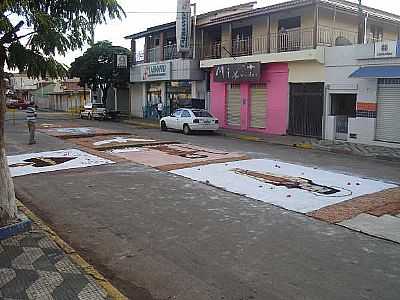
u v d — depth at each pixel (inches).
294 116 916.0
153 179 450.6
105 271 221.1
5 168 274.4
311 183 430.0
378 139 753.0
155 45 1428.4
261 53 1003.9
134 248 252.8
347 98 819.4
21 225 268.2
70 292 188.9
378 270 220.2
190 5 1186.0
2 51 245.3
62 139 833.5
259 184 424.5
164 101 1364.4
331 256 239.5
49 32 241.3
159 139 852.0
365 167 542.9
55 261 222.7
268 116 978.1
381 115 746.8
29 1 237.0
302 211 329.4
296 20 956.0
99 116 1454.2
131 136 905.5
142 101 1491.1
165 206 344.5
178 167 518.9
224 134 973.2
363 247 254.4
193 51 1208.8
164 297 192.4
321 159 607.5
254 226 293.3
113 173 483.8
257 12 962.1
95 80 1529.3
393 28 1106.1
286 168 516.4
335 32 943.0
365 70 748.6
